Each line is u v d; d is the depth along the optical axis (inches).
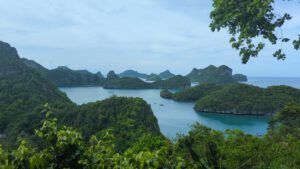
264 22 212.1
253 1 203.5
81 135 107.1
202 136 279.6
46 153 97.1
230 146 312.5
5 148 95.5
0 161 90.4
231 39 230.7
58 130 105.9
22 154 92.0
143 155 107.1
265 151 312.7
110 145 115.5
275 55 228.2
